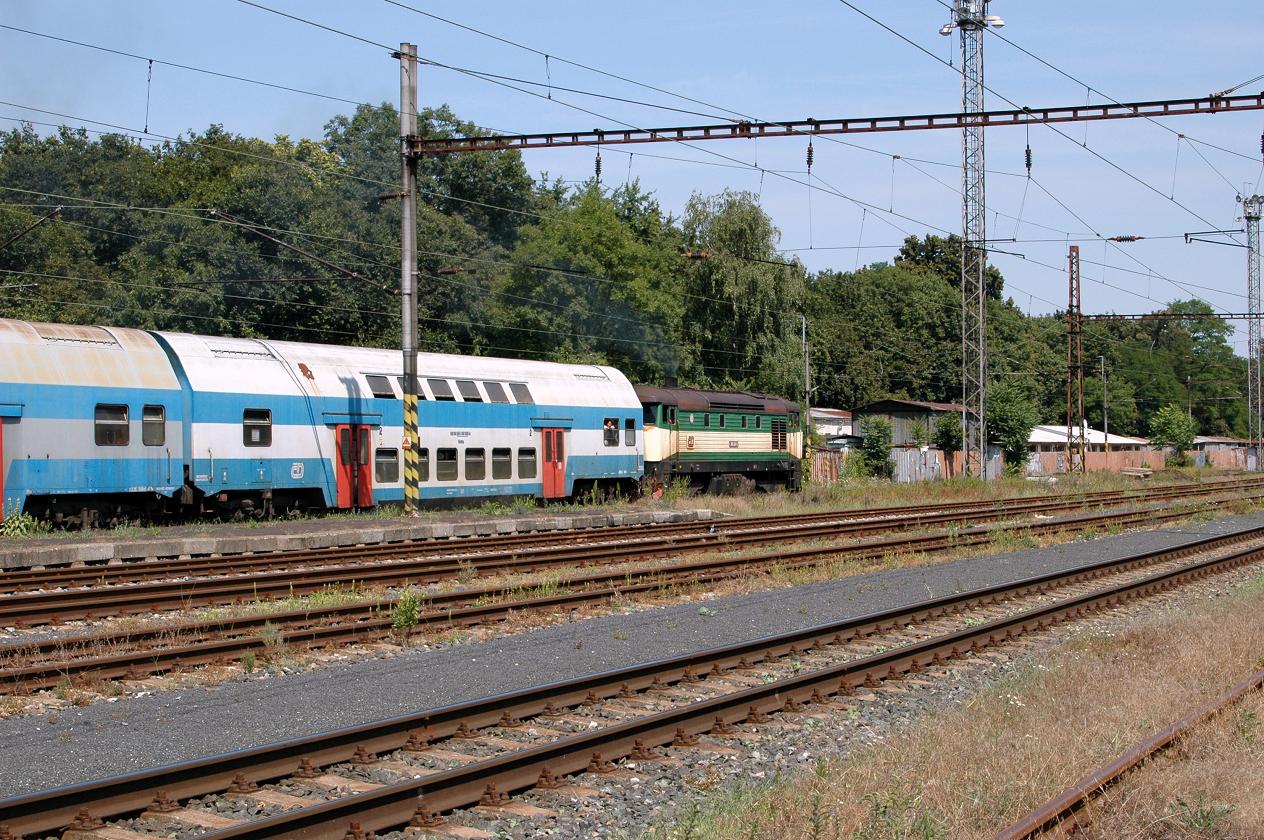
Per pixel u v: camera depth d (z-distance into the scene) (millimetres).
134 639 12883
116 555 19859
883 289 98750
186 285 45938
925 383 95875
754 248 57062
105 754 8688
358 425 28484
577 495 35250
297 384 27391
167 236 47188
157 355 25234
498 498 32031
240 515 26750
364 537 23344
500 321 51406
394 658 12570
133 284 44969
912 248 113000
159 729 9445
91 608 14578
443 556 21922
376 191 62531
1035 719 9820
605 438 35531
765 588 18875
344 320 49625
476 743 8984
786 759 9047
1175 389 116688
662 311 54188
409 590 15867
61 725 9555
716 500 38062
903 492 46250
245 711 10062
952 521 32281
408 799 7262
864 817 7211
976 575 20781
